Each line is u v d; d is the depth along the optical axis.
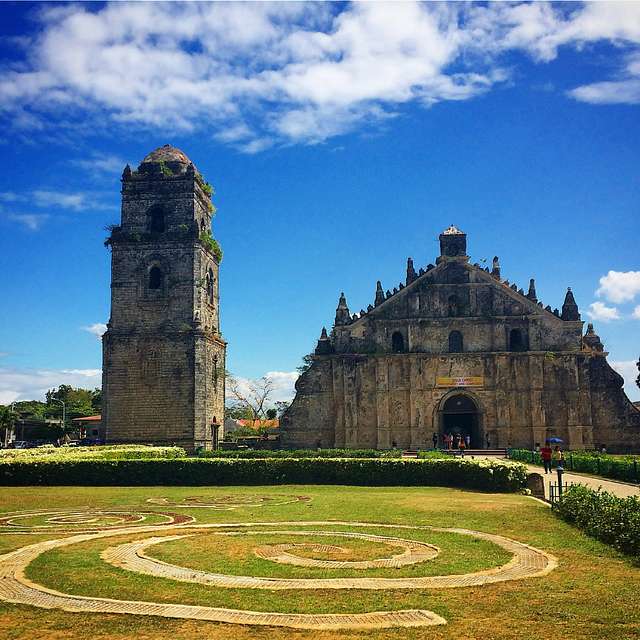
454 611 16.70
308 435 80.50
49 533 27.14
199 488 45.41
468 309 80.88
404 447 79.25
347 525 28.95
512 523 29.05
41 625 15.70
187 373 73.88
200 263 76.38
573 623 15.78
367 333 81.25
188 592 18.33
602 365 79.69
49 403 181.62
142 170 78.69
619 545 23.25
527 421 78.81
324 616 16.33
